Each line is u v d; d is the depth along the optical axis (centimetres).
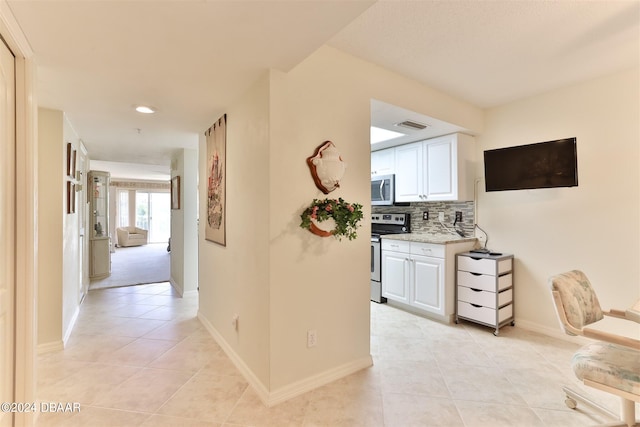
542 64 238
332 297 212
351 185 221
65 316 279
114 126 302
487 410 182
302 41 155
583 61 233
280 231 188
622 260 250
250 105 208
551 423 171
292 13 133
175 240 470
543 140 292
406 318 338
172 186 494
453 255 325
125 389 202
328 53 210
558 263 285
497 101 312
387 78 244
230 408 183
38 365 232
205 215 318
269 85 184
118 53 165
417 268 344
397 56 225
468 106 316
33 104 164
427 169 355
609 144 256
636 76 243
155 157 481
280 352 190
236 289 234
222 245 263
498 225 326
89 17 134
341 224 201
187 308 371
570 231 278
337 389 202
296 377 196
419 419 174
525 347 266
